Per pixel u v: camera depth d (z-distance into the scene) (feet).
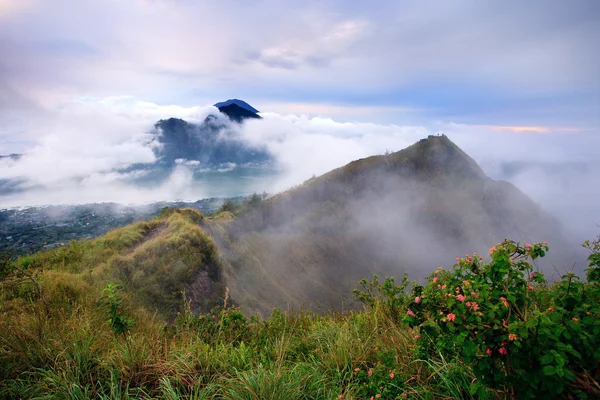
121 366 11.38
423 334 10.03
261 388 10.05
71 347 12.28
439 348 9.09
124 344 12.89
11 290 20.39
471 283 7.60
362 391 10.31
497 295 7.27
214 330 17.31
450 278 8.18
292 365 12.84
